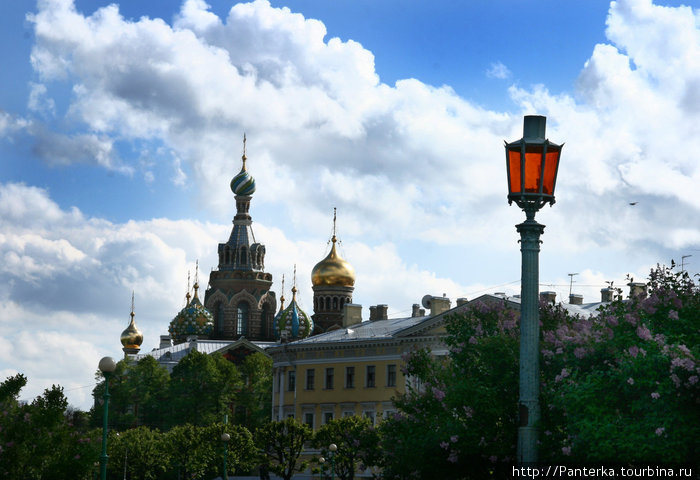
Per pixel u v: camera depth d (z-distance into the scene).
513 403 43.28
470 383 43.72
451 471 46.06
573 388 39.22
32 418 59.91
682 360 37.69
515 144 37.00
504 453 42.62
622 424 38.22
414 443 47.25
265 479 127.88
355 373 121.12
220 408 178.38
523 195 36.88
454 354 47.34
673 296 42.25
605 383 38.97
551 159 36.97
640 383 37.91
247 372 187.88
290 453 116.81
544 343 42.44
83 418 176.12
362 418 110.81
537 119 37.19
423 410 49.50
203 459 133.12
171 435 137.50
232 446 132.75
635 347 39.06
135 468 139.00
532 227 36.88
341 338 125.69
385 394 117.44
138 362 192.12
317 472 110.19
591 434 37.78
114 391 186.50
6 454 58.09
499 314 47.53
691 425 37.56
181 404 176.38
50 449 59.56
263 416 177.25
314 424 124.62
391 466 56.19
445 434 44.59
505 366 43.75
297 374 127.50
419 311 135.12
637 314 41.84
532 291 36.81
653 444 37.19
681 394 37.84
